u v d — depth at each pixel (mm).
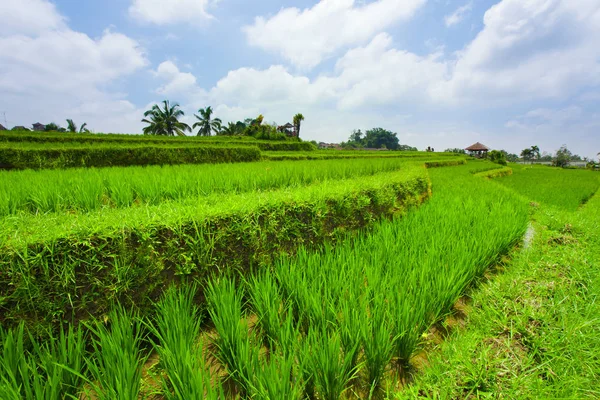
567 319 2670
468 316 3125
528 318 2754
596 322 2680
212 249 3361
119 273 2744
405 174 9430
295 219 4348
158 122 52156
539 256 4387
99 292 2703
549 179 23703
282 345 2395
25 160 12594
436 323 3266
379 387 2395
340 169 10188
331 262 3773
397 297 2900
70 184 5758
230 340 2494
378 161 15461
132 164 15492
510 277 3621
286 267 3521
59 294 2473
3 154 12195
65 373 2121
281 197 4395
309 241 4574
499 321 2752
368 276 3318
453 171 21391
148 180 6371
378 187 6348
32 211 4703
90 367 2084
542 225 6918
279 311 2871
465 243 4434
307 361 2221
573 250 4582
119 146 15797
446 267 3607
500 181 21078
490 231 5082
